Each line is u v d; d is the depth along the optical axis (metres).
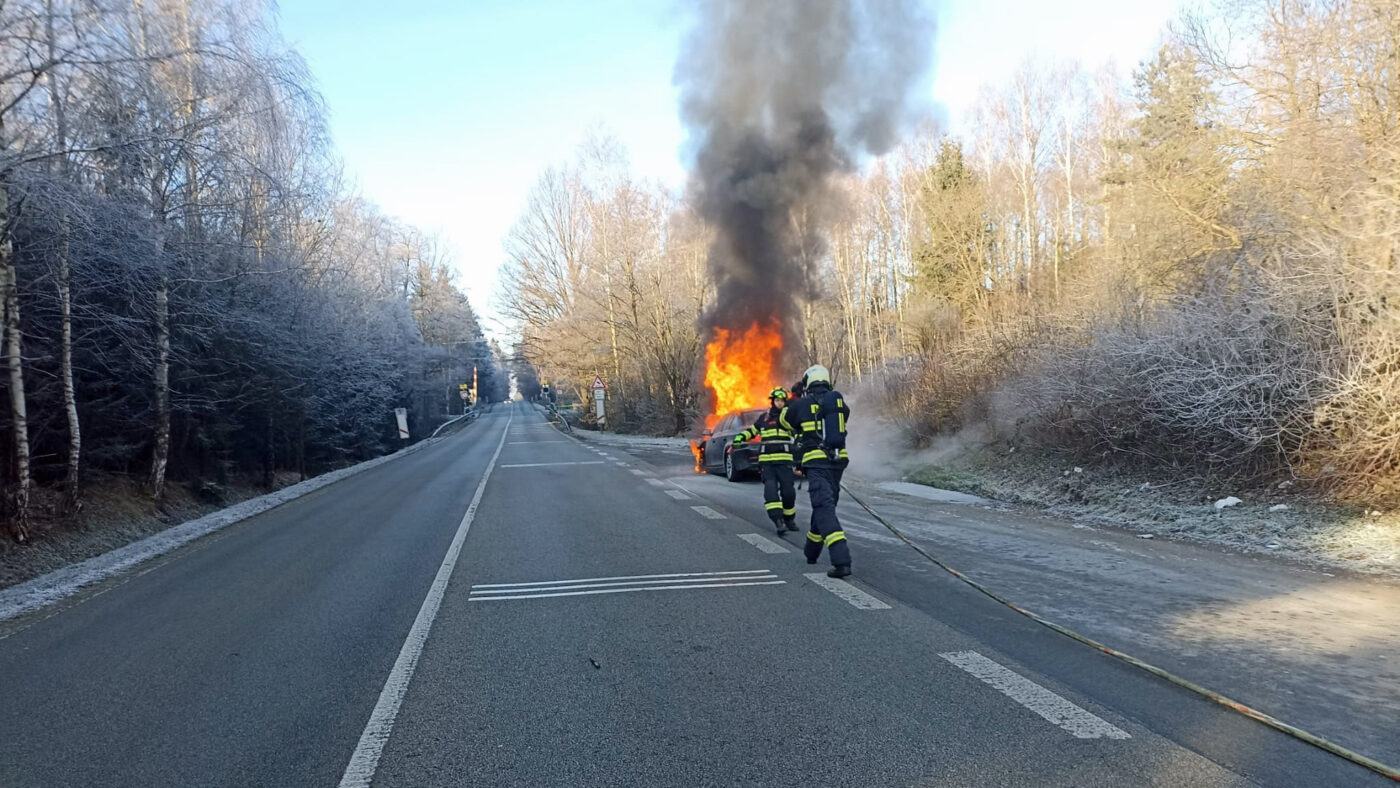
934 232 32.41
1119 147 23.06
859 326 38.75
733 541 8.95
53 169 9.55
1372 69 12.01
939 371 17.83
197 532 12.16
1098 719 3.89
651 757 3.64
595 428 47.44
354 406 31.08
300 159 16.03
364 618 6.25
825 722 3.95
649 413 40.09
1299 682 4.29
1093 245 27.73
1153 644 4.99
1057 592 6.36
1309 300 9.18
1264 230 11.32
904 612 5.87
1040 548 8.20
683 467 20.17
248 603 7.00
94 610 7.07
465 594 6.86
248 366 19.45
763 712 4.11
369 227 32.88
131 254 11.30
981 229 31.64
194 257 14.02
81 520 13.02
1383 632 5.09
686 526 10.09
